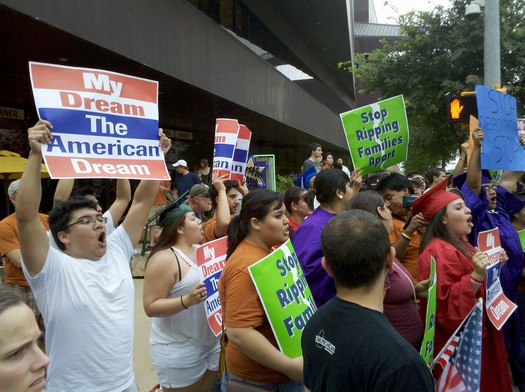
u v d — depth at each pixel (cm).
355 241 164
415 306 283
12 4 523
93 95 259
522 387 389
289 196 455
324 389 161
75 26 636
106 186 1266
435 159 1509
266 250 246
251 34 1702
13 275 409
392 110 459
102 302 237
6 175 898
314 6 1952
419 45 1302
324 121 2627
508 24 1154
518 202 429
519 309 406
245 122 1731
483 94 384
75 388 226
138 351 494
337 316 165
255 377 230
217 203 421
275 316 218
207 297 296
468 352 244
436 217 298
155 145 280
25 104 1108
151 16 834
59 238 246
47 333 232
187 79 977
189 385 301
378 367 143
